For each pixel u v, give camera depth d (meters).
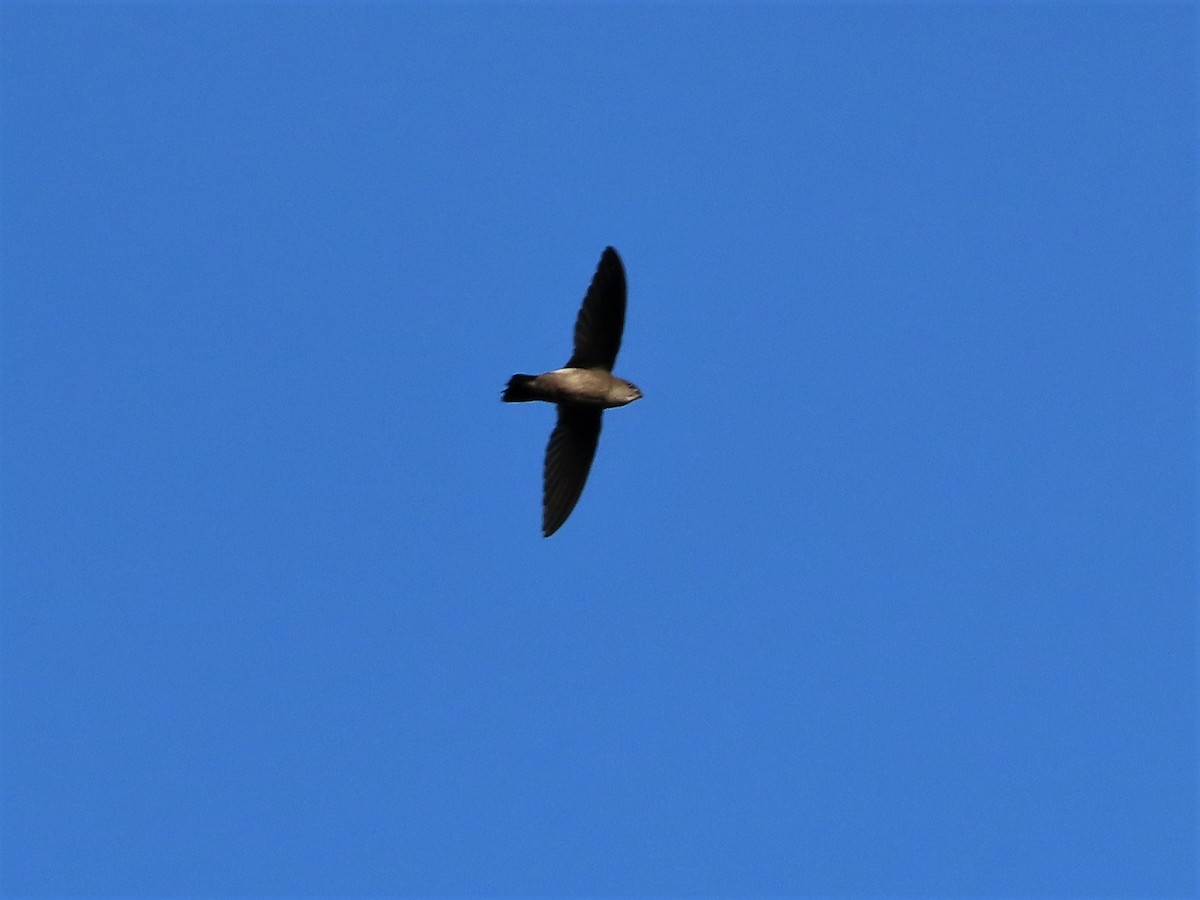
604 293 22.55
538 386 22.66
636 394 22.81
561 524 23.41
